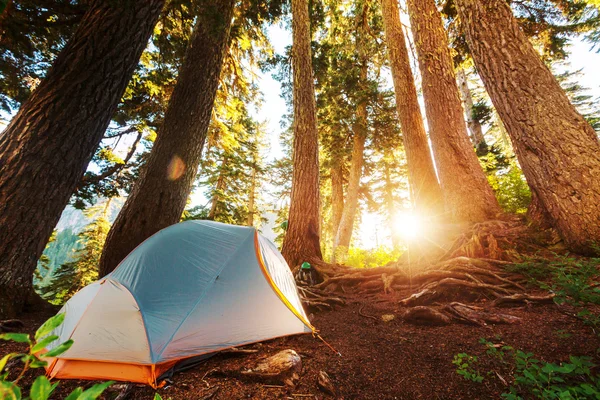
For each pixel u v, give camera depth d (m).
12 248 3.30
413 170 7.05
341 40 12.99
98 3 4.17
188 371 2.32
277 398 1.97
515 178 6.18
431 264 4.70
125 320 2.39
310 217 6.68
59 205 3.69
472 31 4.52
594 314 2.46
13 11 4.31
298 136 7.35
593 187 3.25
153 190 5.39
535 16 7.74
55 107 3.66
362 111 13.98
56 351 0.56
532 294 3.21
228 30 6.61
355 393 2.02
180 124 5.81
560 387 1.67
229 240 3.27
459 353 2.39
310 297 4.62
